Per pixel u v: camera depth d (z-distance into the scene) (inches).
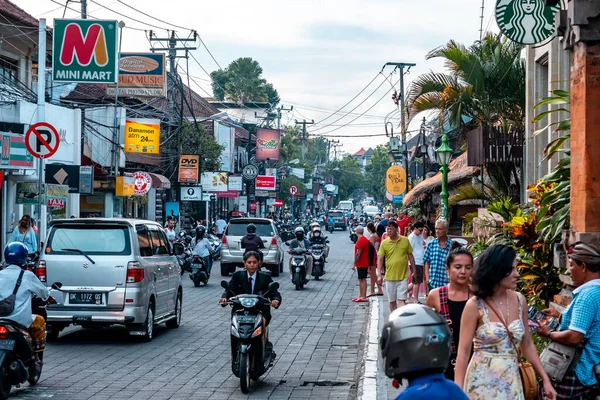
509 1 570.9
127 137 1605.6
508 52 999.6
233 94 4626.0
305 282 1130.0
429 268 595.8
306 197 4958.2
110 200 1678.2
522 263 486.0
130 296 620.7
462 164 1385.3
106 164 1601.9
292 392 462.9
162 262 690.8
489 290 251.8
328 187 6043.3
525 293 510.0
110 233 633.6
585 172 364.8
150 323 650.8
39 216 931.3
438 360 149.4
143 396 445.1
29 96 1307.8
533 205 584.4
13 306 426.3
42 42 1021.2
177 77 2048.5
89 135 1574.8
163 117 2038.6
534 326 273.4
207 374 512.7
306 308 900.6
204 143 2241.6
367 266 966.4
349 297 1024.9
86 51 1256.8
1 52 1304.1
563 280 390.3
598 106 362.3
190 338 670.5
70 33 1259.2
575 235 369.1
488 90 1003.9
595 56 364.2
